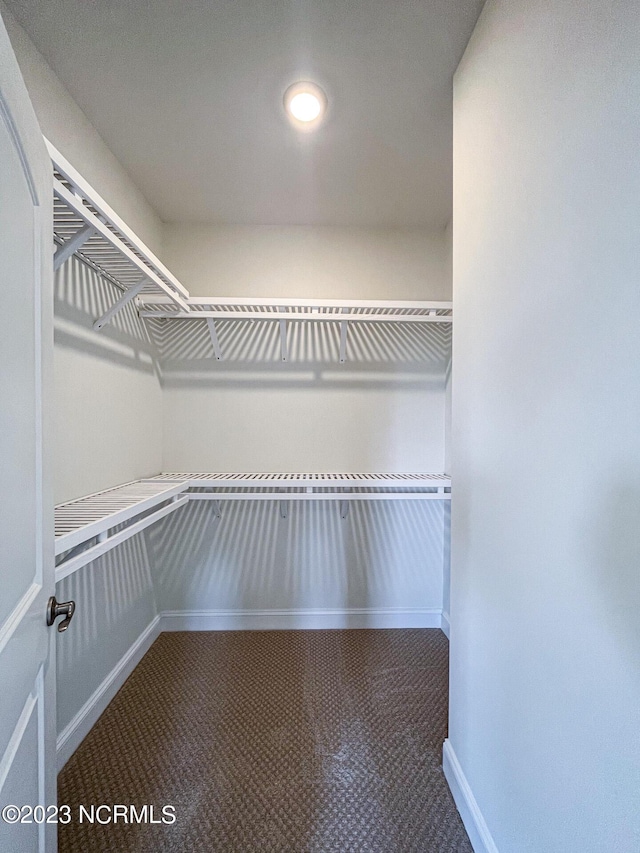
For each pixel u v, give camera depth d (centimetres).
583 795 66
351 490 221
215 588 224
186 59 118
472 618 111
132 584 188
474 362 111
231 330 221
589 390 66
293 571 226
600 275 63
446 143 154
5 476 61
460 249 121
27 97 69
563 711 71
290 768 131
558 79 73
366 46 113
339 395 224
